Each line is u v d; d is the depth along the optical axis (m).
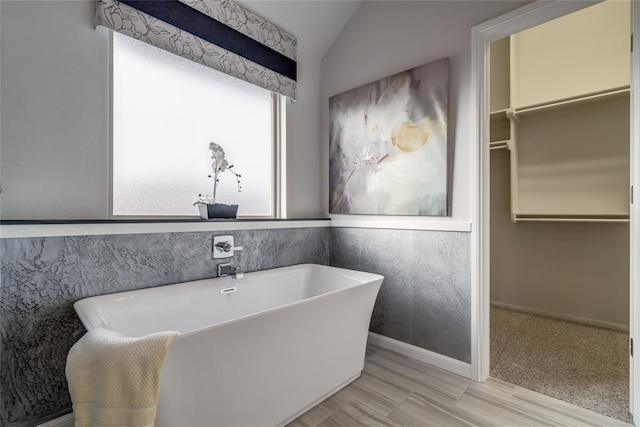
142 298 1.60
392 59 2.29
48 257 1.39
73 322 1.47
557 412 1.52
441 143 1.98
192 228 1.91
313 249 2.65
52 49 1.45
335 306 1.64
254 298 2.08
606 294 2.57
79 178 1.54
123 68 1.77
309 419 1.50
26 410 1.35
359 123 2.47
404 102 2.17
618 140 2.47
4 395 1.29
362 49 2.49
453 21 1.96
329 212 2.74
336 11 2.52
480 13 1.85
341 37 2.66
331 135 2.70
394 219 2.27
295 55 2.56
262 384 1.35
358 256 2.52
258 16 2.28
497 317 2.84
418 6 2.14
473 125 1.86
